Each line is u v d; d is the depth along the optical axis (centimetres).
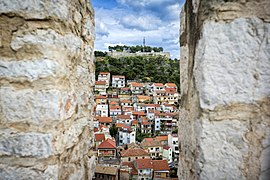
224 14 138
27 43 139
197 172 142
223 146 137
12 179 135
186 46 179
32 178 135
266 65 134
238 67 136
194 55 154
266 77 134
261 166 133
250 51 135
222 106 137
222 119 137
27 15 139
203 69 139
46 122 138
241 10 136
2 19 139
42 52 140
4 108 137
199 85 142
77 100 184
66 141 158
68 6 159
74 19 175
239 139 136
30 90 138
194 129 149
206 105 138
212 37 138
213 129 138
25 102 138
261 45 134
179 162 195
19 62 139
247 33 135
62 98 149
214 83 137
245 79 136
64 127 154
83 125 202
